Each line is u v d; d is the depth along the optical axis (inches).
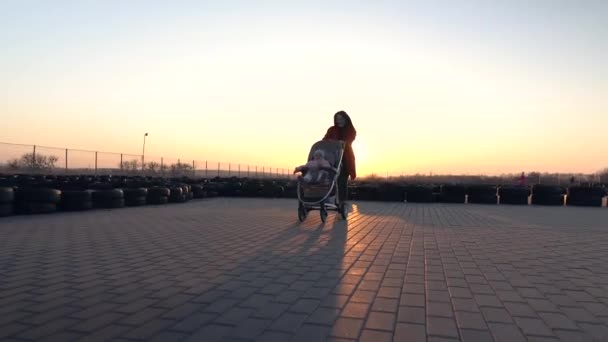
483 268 207.0
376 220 418.0
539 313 142.0
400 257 232.4
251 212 496.1
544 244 278.2
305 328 127.6
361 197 735.7
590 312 143.5
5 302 151.4
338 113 451.5
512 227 367.2
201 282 178.4
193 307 146.3
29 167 986.7
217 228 349.4
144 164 1318.9
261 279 183.6
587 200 651.5
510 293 165.0
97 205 517.0
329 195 389.1
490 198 690.2
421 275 192.2
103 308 145.0
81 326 128.4
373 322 132.9
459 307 147.7
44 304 149.2
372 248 259.8
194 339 119.0
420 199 706.8
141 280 181.2
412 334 123.5
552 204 668.7
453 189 700.7
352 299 156.0
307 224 380.8
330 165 391.5
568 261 224.8
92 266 206.8
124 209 524.4
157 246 263.3
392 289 169.3
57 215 441.1
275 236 307.1
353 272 197.2
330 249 255.9
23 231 324.2
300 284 175.9
